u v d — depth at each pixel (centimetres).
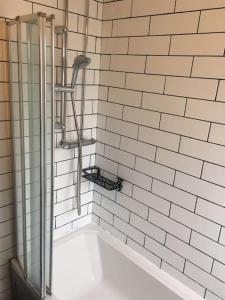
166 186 145
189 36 123
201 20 118
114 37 156
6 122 137
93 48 163
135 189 162
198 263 139
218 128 120
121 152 167
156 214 154
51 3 138
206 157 126
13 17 126
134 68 149
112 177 176
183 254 144
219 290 132
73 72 144
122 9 149
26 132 125
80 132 169
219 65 115
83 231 188
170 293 147
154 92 142
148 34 139
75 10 148
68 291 175
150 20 137
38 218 127
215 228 128
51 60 102
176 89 132
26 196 134
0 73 129
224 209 124
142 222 162
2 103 133
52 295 138
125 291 172
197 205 133
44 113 106
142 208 161
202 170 129
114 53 158
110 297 176
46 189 117
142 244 166
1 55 127
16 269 153
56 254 173
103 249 184
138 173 158
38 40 101
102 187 183
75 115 155
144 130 150
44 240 124
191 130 129
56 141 161
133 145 158
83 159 180
